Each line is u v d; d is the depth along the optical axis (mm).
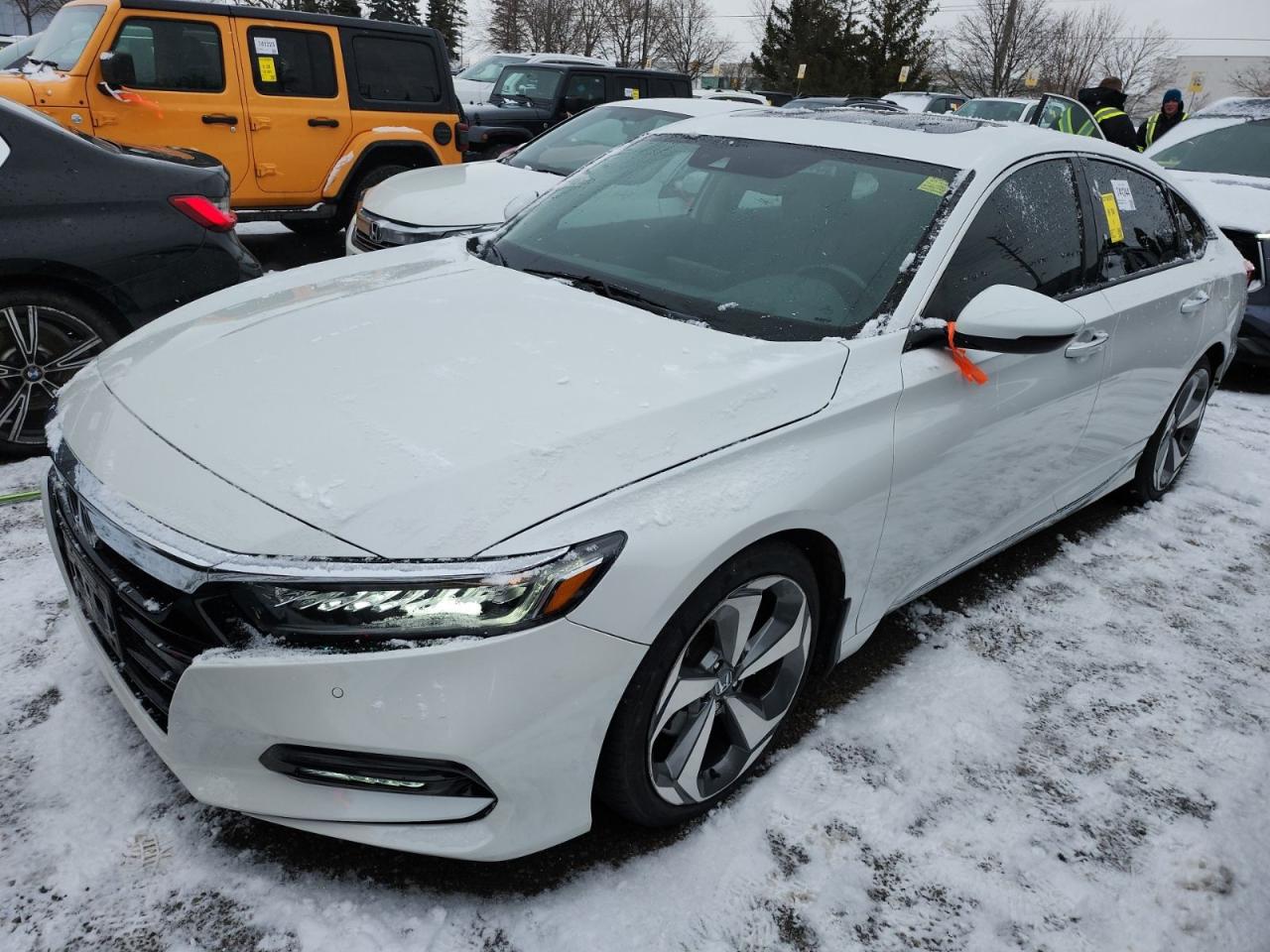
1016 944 2016
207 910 1885
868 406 2330
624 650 1820
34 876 1919
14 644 2617
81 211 3695
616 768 1949
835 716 2650
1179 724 2795
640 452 1942
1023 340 2418
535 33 57375
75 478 2004
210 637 1726
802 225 2801
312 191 7500
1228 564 3848
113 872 1947
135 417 2080
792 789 2355
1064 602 3432
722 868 2102
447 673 1678
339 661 1666
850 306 2543
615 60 59156
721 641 2145
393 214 5645
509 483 1801
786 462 2125
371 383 2090
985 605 3352
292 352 2250
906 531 2545
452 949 1847
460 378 2111
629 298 2670
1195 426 4438
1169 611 3441
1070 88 55625
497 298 2613
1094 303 3188
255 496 1791
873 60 42031
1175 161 7695
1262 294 5980
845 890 2086
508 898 1970
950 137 3055
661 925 1946
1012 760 2561
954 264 2658
